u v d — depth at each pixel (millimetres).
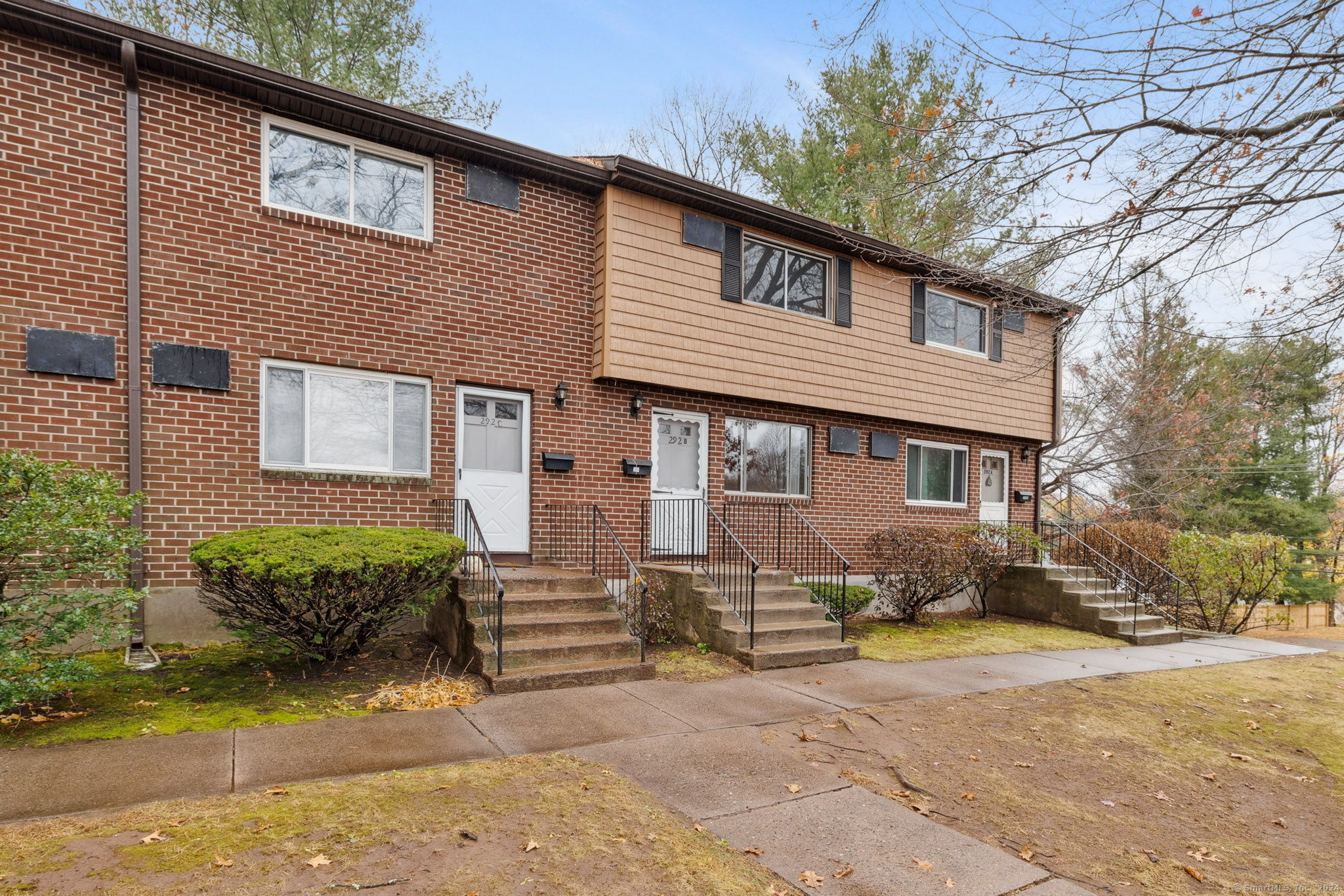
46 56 6570
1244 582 12305
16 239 6414
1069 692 7191
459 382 8609
